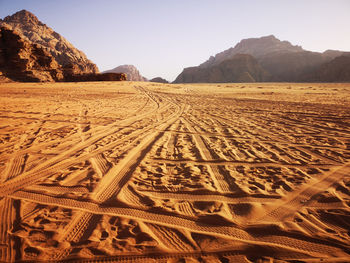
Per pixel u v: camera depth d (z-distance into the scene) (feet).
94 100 58.90
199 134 23.71
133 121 31.55
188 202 10.43
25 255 7.40
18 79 149.18
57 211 9.79
